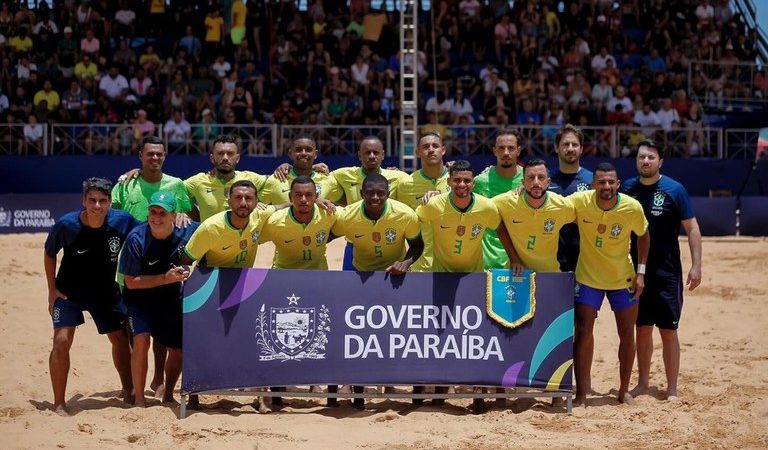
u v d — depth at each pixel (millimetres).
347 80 23734
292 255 8258
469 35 25000
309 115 22578
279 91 23844
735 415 7945
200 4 25078
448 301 7977
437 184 9234
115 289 8148
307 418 7742
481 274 8008
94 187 7703
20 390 8734
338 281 7910
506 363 7996
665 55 25547
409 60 22391
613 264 8305
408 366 7938
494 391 8164
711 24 25969
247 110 22234
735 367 9914
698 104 23953
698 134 23172
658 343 11250
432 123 22547
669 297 8578
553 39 24828
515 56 24125
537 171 7883
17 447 6805
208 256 7992
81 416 7656
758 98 25062
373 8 25141
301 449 6879
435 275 7977
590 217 8125
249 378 7801
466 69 24062
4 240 18922
